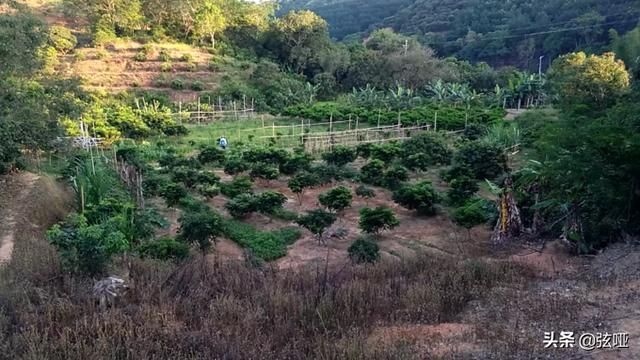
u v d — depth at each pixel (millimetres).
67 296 7711
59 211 14945
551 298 8016
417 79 49375
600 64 28562
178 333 6641
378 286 8500
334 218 13875
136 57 45781
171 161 21312
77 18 51844
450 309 7816
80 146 22469
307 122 35844
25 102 16391
